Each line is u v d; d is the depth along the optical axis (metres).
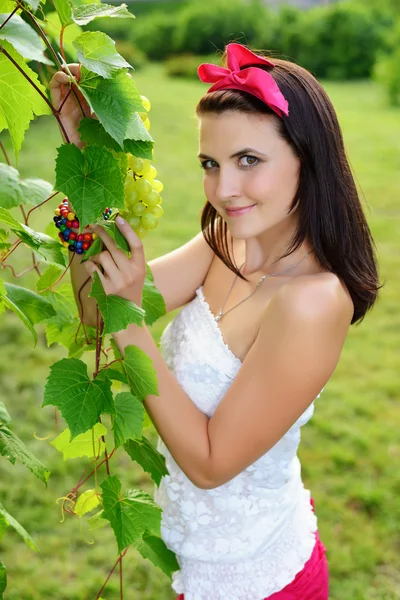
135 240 1.21
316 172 1.36
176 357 1.57
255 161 1.32
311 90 1.35
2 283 1.12
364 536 2.96
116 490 1.26
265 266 1.52
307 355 1.36
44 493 3.11
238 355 1.50
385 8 19.08
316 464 3.40
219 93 1.30
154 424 1.41
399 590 2.72
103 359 4.12
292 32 17.00
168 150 9.85
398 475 3.32
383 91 13.41
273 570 1.58
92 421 1.12
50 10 1.32
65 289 1.45
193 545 1.57
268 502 1.56
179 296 1.70
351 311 1.43
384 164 9.16
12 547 2.83
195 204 7.46
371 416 3.80
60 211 1.23
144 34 18.59
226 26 17.98
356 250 1.44
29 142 9.38
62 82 1.19
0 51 1.05
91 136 1.10
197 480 1.44
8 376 4.00
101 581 2.71
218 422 1.40
